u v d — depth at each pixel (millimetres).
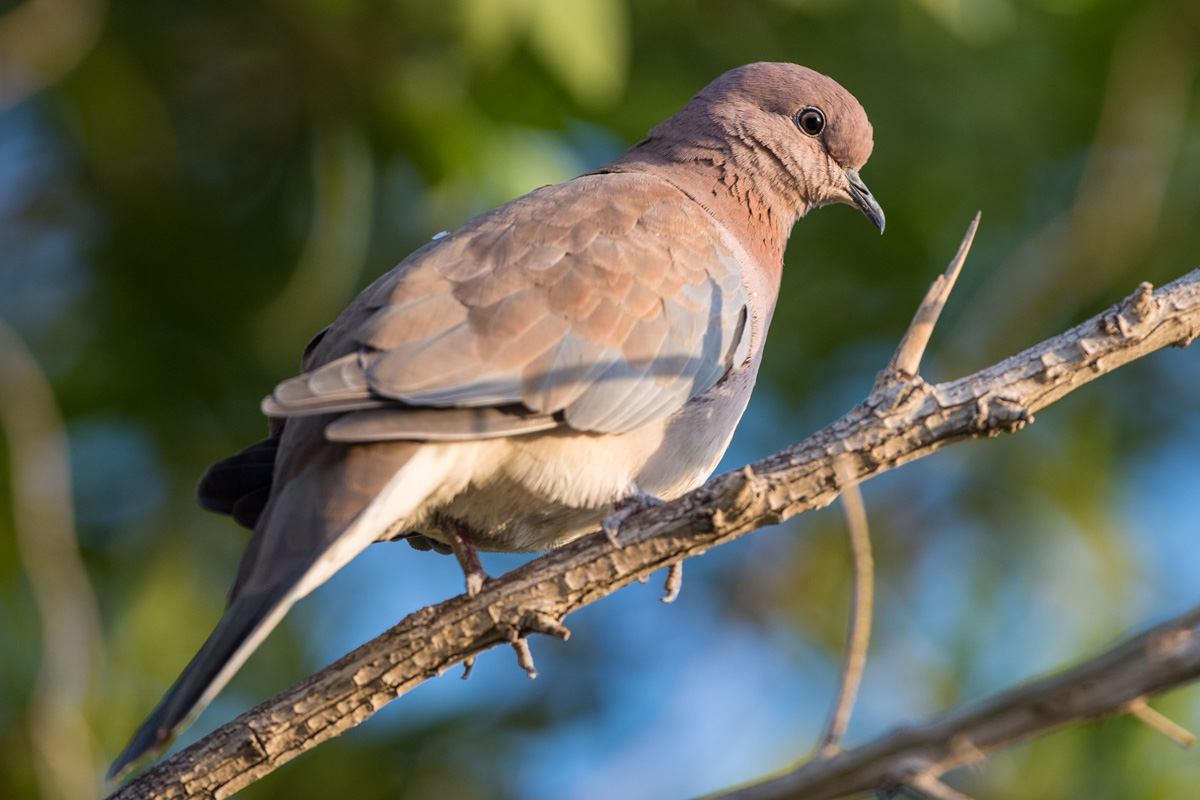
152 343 11836
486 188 11133
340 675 6344
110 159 11891
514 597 6359
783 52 12055
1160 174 12305
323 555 5863
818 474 6129
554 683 13148
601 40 9898
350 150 11109
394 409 6199
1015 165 12422
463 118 11008
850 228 12375
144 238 12000
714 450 7719
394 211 11914
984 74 12375
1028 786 10773
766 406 12641
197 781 6277
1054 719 4168
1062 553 12531
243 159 12086
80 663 9844
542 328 6691
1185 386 12977
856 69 12133
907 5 11578
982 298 12422
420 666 6355
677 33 11930
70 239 12438
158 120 11789
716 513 6152
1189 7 12398
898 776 4316
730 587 13734
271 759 6301
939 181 12203
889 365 6262
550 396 6551
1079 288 12406
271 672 11961
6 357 10070
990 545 12859
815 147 9148
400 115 11055
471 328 6586
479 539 7332
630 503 6855
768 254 9008
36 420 10062
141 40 11578
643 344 6934
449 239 7215
